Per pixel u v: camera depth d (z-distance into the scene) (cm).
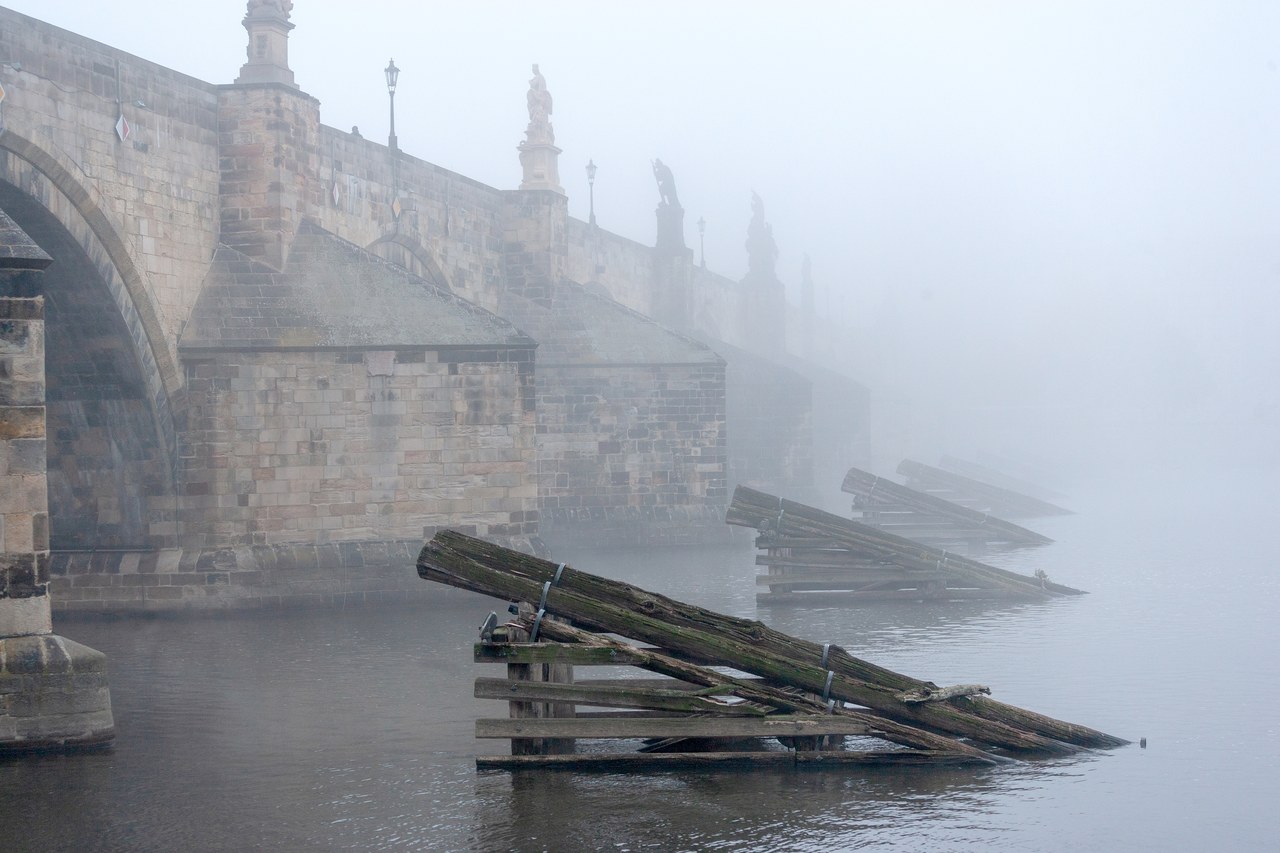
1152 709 2008
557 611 1753
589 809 1523
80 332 3331
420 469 3631
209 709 2152
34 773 1756
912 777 1645
